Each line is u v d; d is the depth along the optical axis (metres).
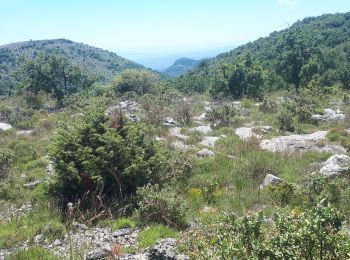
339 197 9.21
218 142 16.59
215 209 9.66
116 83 43.94
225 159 13.60
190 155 13.66
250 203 9.89
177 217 8.97
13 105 30.83
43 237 8.47
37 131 20.52
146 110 23.48
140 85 43.75
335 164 11.95
